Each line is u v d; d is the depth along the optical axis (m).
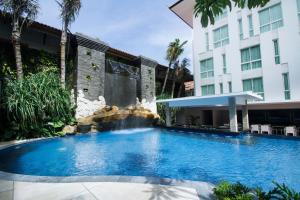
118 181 4.80
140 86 22.16
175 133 16.67
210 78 22.09
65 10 15.12
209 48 22.34
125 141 13.11
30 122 11.66
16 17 13.07
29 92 11.70
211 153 9.86
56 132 13.38
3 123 11.42
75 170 7.15
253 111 20.31
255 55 18.59
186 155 9.46
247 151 10.16
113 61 20.08
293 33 16.14
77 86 16.17
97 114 16.48
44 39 16.81
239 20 20.06
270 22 17.67
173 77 28.52
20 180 4.89
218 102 16.75
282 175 6.59
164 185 4.58
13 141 11.02
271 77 17.30
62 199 3.89
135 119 18.83
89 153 9.70
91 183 4.68
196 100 17.03
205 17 2.88
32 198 3.93
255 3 2.66
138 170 7.24
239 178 6.38
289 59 16.27
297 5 16.08
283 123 18.11
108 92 19.05
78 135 14.54
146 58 22.75
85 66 17.00
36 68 15.91
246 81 19.14
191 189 4.37
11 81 12.06
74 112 15.77
